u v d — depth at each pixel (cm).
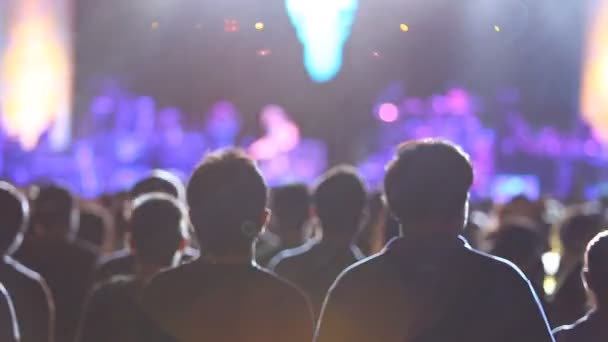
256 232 349
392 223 518
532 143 2438
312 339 345
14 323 384
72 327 591
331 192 483
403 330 313
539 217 871
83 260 594
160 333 341
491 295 313
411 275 316
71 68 2405
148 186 596
